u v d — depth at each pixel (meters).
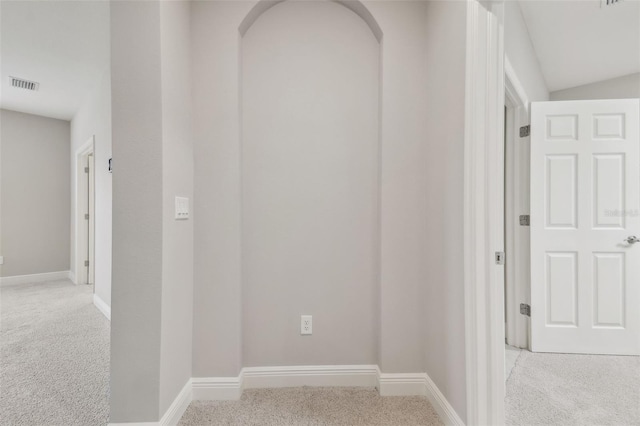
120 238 1.36
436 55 1.62
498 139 1.31
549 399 1.67
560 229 2.21
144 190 1.37
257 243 1.80
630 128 2.17
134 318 1.36
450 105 1.48
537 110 2.23
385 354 1.71
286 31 1.83
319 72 1.83
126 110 1.37
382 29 1.72
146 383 1.35
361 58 1.84
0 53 2.75
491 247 1.29
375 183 1.83
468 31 1.32
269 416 1.52
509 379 1.87
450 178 1.47
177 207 1.50
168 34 1.43
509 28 1.92
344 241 1.83
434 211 1.63
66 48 2.67
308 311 1.82
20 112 4.25
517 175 2.32
